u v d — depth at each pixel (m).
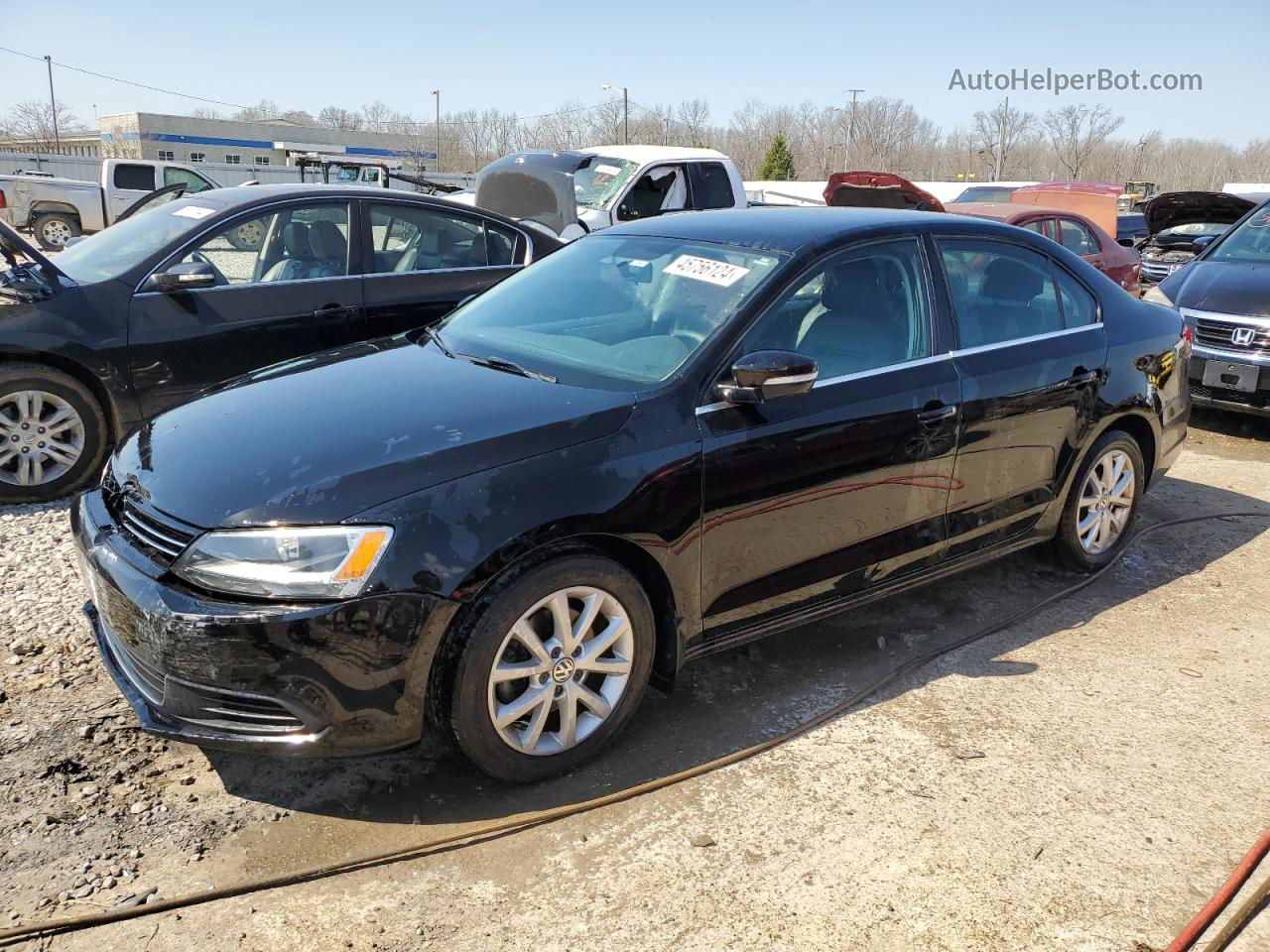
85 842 2.67
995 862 2.69
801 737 3.28
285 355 5.60
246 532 2.63
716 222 4.05
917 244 3.89
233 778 2.97
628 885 2.57
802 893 2.55
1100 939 2.42
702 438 3.12
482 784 2.99
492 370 3.45
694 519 3.10
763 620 3.44
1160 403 4.72
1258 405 7.09
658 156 10.81
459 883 2.57
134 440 3.33
